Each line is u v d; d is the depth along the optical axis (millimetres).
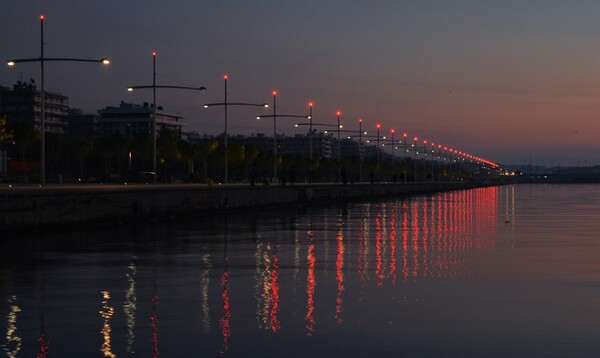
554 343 15812
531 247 38281
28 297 21594
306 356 14625
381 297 21688
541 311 19500
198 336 16312
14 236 44656
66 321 17938
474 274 27078
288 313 19047
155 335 16406
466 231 50281
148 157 132250
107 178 124562
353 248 37594
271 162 160750
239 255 34031
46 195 48031
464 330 17062
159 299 21250
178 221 63031
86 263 30656
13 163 131750
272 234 47531
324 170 194625
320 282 24891
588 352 15039
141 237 44844
